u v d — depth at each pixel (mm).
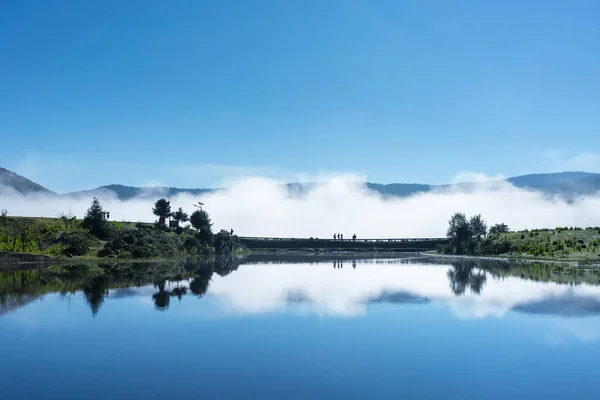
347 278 57250
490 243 120875
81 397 17391
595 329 27984
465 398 17438
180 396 17453
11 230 104188
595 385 18750
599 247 90438
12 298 39688
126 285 48906
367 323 29547
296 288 46625
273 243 154500
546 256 93375
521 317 31422
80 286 47844
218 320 30469
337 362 21531
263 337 26000
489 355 22672
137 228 113500
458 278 56906
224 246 128125
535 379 19375
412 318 31047
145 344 24547
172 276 59625
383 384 18781
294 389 18172
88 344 24578
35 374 19875
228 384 18719
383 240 155750
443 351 23281
